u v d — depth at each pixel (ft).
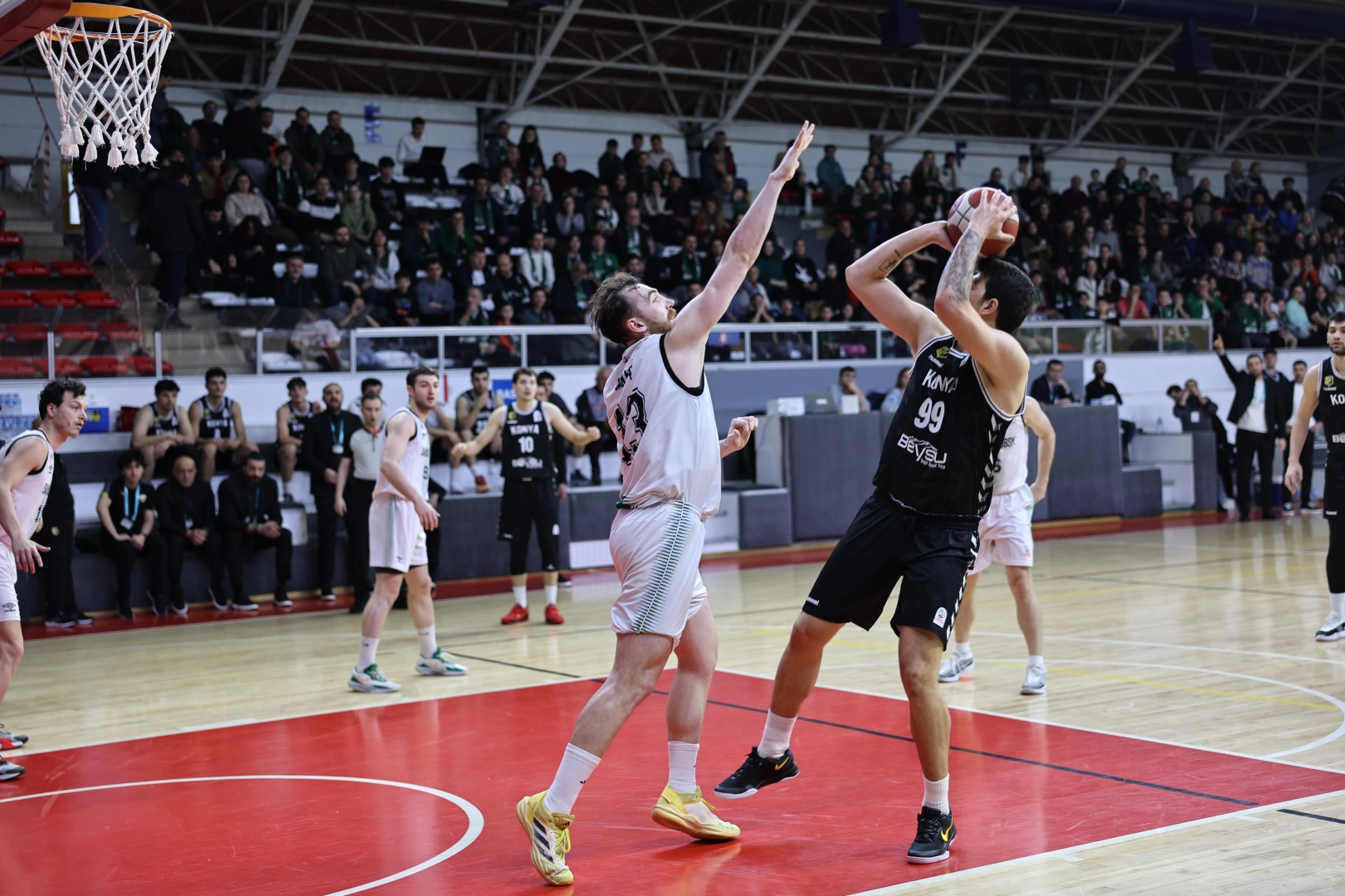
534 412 31.30
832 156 70.79
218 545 36.06
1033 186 72.23
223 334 41.91
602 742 12.28
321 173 54.24
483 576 40.93
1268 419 52.65
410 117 63.05
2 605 18.07
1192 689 21.08
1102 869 12.10
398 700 22.08
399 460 22.86
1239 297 71.46
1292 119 82.38
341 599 37.37
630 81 67.05
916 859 12.40
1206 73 77.20
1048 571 38.81
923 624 12.67
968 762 16.51
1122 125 82.02
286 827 14.30
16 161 52.65
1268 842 12.84
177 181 45.57
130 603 34.99
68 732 20.15
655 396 12.84
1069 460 52.75
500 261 52.42
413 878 12.34
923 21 67.72
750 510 46.44
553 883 12.01
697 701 13.55
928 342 13.25
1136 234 71.41
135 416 37.45
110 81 23.43
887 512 13.21
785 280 61.21
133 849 13.58
